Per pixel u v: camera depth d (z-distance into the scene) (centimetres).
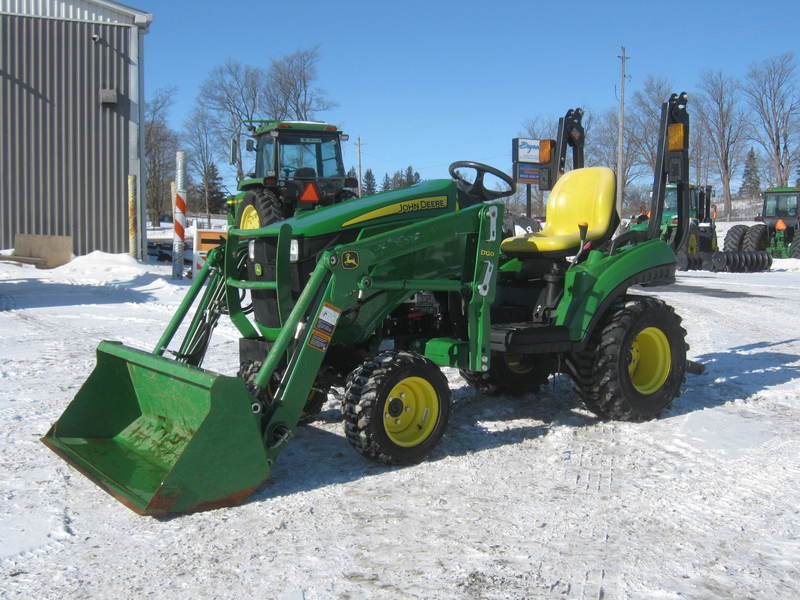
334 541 286
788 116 4712
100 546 281
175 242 1316
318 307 354
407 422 381
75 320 860
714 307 1077
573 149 569
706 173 4853
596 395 449
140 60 1619
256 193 1174
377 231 400
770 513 317
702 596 245
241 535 291
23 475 355
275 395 349
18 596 243
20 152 1548
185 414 353
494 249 407
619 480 357
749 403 514
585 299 441
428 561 269
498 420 468
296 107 3978
